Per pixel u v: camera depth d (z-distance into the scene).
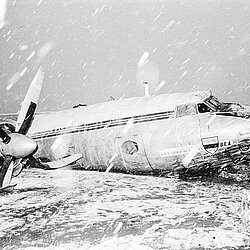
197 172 12.30
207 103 12.20
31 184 12.81
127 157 12.62
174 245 7.53
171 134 11.84
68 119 14.10
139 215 9.31
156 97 13.25
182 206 9.81
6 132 11.84
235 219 8.76
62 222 9.12
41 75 13.44
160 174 12.67
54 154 13.94
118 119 12.91
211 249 7.30
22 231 8.65
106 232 8.38
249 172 12.80
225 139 11.35
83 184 12.41
